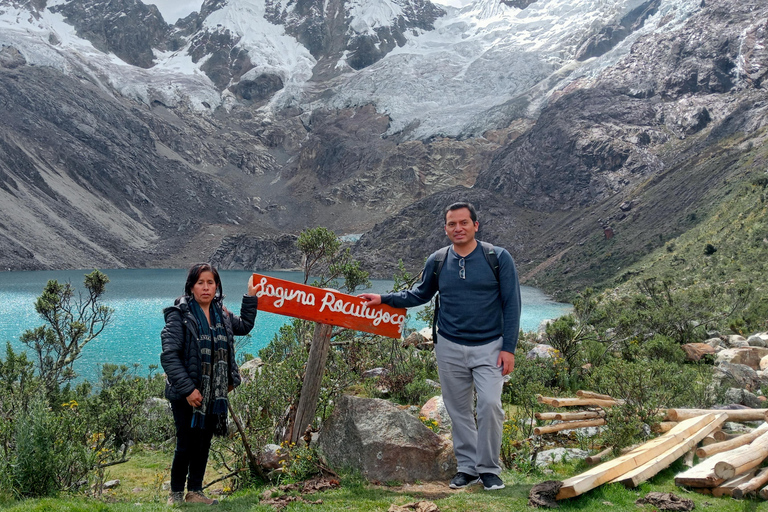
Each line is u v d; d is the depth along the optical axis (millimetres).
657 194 110438
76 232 172500
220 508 4320
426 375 13508
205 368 4387
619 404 7121
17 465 5223
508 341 4492
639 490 4652
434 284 4961
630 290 52406
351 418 5309
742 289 27078
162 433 11281
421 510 4062
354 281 9570
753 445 5121
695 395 8258
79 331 15062
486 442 4551
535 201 161375
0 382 9594
